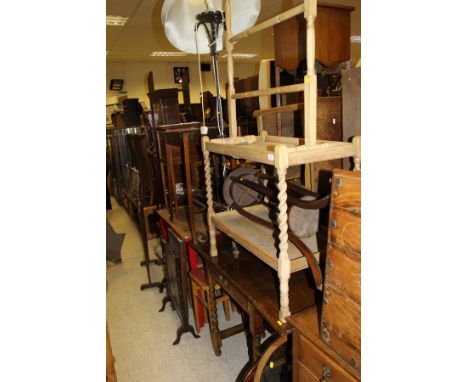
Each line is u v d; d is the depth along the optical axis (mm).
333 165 1833
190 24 1949
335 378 1019
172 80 10078
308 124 1188
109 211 5793
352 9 2064
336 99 1878
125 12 5047
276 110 2252
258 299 1423
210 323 2154
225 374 2014
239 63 10992
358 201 867
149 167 4164
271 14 5398
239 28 1965
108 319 2645
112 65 9500
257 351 1608
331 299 988
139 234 4543
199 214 2758
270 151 1205
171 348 2271
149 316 2668
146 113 4637
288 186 1490
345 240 916
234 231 1601
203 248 2025
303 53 2070
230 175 1780
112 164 6508
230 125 1738
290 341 1373
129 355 2219
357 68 1475
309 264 1257
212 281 2053
